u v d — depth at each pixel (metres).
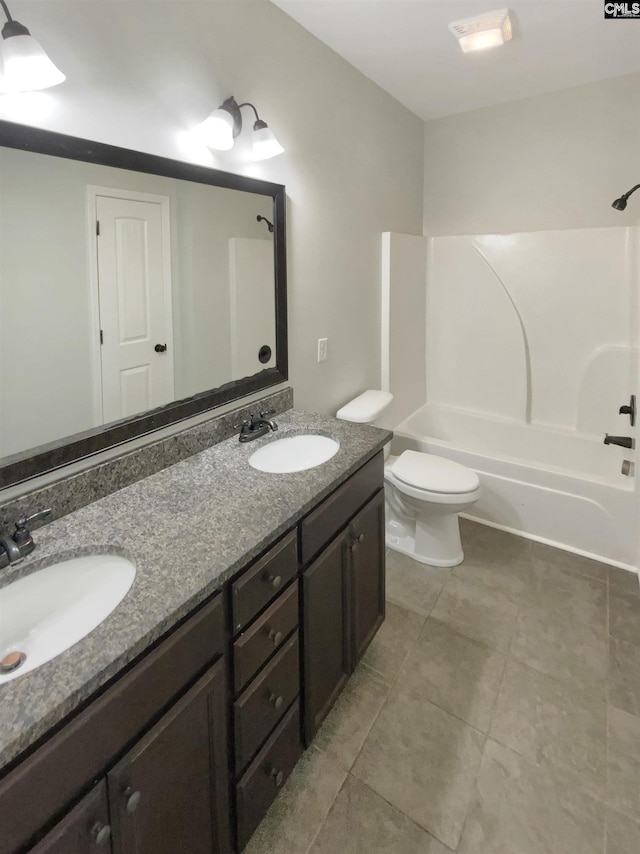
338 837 1.34
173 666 0.94
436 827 1.36
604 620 2.11
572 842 1.31
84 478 1.31
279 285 1.99
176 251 1.55
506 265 3.11
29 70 1.02
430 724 1.66
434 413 3.49
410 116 3.02
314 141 2.14
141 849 0.91
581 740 1.59
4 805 0.68
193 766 1.03
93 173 1.28
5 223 1.12
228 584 1.09
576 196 2.86
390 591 2.33
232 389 1.82
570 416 3.07
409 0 1.82
